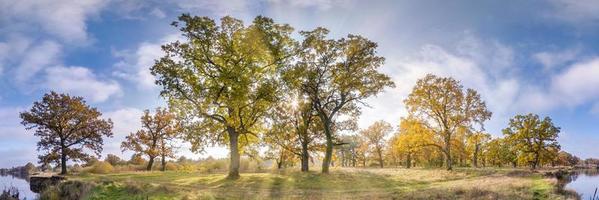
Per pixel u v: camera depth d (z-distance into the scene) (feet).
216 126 115.34
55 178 115.85
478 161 314.96
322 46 123.85
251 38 107.96
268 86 109.70
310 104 132.77
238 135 114.01
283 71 118.73
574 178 151.33
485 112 154.61
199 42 106.73
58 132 158.61
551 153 218.38
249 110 115.14
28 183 150.20
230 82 102.53
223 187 86.17
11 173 286.66
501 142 252.42
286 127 136.77
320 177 107.14
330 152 126.00
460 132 159.53
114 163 226.79
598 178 160.56
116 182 76.74
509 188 70.59
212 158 205.98
